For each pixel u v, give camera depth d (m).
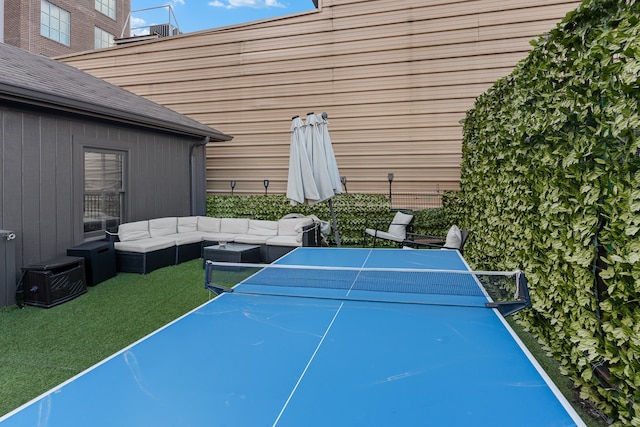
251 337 1.80
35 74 5.44
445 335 1.81
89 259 4.99
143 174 6.91
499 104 4.07
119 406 1.21
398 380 1.37
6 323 3.70
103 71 10.30
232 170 9.63
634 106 1.80
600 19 2.22
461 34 7.96
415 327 1.92
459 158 8.15
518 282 2.30
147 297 4.54
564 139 2.55
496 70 7.83
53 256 5.18
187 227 7.39
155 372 1.44
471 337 1.78
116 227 6.39
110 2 22.59
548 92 2.77
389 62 8.38
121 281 5.25
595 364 2.23
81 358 2.97
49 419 1.14
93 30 21.27
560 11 7.46
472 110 5.52
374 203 8.13
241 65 9.30
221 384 1.35
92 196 5.93
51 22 18.73
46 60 7.48
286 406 1.20
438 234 7.81
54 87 5.15
